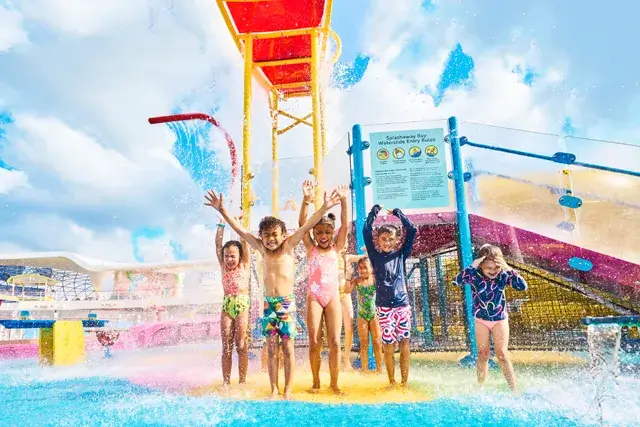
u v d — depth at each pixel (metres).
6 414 2.48
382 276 3.59
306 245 3.73
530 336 4.66
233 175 5.38
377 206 3.85
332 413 2.38
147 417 2.35
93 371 4.83
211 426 2.12
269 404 2.70
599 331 2.79
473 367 4.20
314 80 5.53
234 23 5.91
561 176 4.94
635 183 4.80
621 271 4.34
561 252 4.57
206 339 11.09
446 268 5.24
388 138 4.81
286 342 3.16
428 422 2.13
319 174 5.26
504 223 4.75
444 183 4.66
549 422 2.10
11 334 12.32
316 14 5.77
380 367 4.27
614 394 2.64
